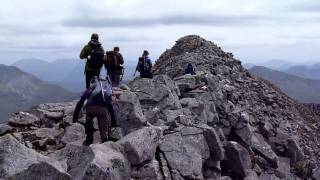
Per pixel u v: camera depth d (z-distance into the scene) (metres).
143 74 30.70
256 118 32.41
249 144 24.70
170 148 16.02
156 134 14.96
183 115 19.86
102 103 14.08
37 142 15.36
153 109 20.06
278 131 31.03
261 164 24.89
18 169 9.74
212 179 18.08
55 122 18.05
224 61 47.09
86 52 17.19
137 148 13.70
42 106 19.73
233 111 26.34
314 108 57.34
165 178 14.62
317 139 36.53
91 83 14.27
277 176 24.84
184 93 26.53
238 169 20.33
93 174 10.79
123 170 12.34
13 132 16.59
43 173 10.03
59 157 12.41
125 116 16.73
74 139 15.72
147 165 14.09
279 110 37.75
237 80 41.19
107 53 24.11
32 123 17.67
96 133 15.90
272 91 42.88
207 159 18.42
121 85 22.38
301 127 36.50
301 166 28.55
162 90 21.97
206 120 23.31
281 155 29.31
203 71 40.22
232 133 25.09
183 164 15.55
